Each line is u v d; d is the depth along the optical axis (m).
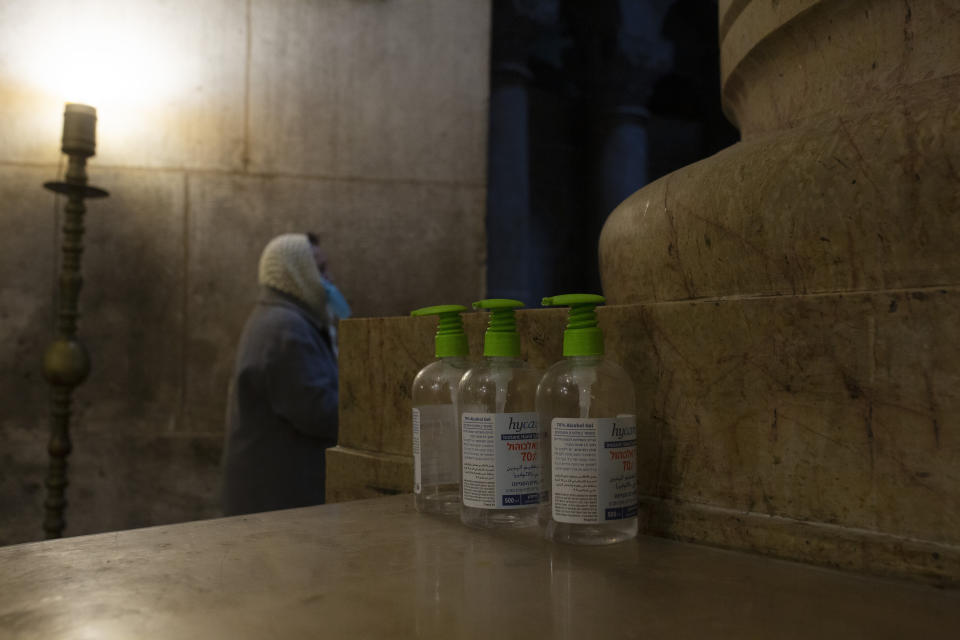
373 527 0.83
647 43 5.35
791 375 0.69
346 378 1.25
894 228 0.63
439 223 3.05
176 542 0.76
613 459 0.73
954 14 0.71
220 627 0.51
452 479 0.94
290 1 2.94
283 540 0.77
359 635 0.49
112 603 0.56
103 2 2.79
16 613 0.54
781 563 0.68
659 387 0.80
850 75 0.79
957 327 0.59
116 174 2.81
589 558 0.70
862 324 0.64
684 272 0.80
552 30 5.56
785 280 0.71
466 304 3.05
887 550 0.62
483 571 0.65
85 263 2.79
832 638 0.49
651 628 0.51
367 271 2.99
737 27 0.97
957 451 0.59
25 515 2.72
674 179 0.85
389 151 3.02
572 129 5.79
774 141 0.75
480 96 3.09
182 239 2.85
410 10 3.04
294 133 2.94
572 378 0.78
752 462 0.72
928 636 0.49
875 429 0.64
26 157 2.74
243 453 2.03
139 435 2.80
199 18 2.87
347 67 2.99
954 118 0.60
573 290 5.71
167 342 2.83
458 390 0.93
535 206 5.52
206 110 2.87
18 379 2.72
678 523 0.76
